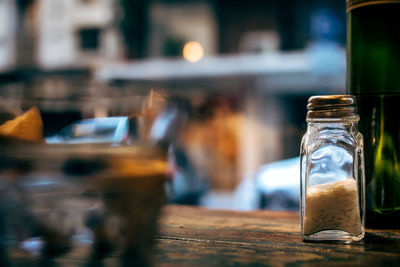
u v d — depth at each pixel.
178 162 3.03
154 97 0.29
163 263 0.32
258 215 0.50
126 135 0.28
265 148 4.31
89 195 0.27
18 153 0.27
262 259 0.33
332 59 4.05
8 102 0.30
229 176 4.31
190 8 5.11
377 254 0.34
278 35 4.66
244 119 4.38
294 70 4.21
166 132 0.29
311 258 0.33
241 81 4.43
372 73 0.43
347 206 0.38
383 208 0.42
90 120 0.29
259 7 4.86
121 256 0.28
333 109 0.38
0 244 0.27
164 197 0.29
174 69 4.61
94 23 5.25
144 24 5.22
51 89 0.31
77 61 5.26
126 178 0.28
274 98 4.41
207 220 0.47
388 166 0.42
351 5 0.44
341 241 0.38
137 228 0.28
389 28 0.43
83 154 0.27
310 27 4.36
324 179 0.39
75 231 0.28
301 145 0.40
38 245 0.28
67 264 0.28
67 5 5.33
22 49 5.42
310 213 0.38
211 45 5.08
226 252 0.35
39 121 0.29
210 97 4.42
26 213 0.27
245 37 4.95
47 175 0.27
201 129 4.32
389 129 0.42
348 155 0.39
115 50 5.21
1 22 5.43
